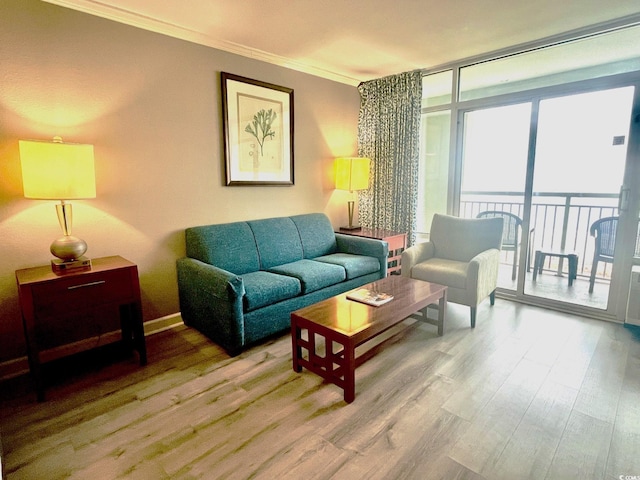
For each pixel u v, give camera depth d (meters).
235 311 2.37
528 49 3.19
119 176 2.62
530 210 3.45
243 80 3.24
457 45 3.21
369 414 1.83
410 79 3.92
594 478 1.43
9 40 2.11
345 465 1.50
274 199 3.70
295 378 2.19
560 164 3.32
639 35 2.74
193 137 2.99
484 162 3.88
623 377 2.14
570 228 4.09
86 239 2.52
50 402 1.97
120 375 2.24
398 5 2.45
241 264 3.07
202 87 3.00
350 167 3.99
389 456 1.54
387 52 3.37
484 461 1.51
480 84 3.75
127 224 2.70
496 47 3.26
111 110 2.54
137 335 2.34
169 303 3.00
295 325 2.19
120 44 2.53
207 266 2.67
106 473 1.48
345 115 4.33
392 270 3.90
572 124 3.18
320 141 4.08
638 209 2.82
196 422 1.79
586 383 2.08
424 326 2.93
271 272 3.07
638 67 2.76
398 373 2.21
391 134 4.16
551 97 3.22
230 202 3.32
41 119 2.26
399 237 3.95
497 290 3.71
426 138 4.55
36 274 2.08
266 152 3.52
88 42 2.39
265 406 1.91
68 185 2.05
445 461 1.51
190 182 3.02
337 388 2.07
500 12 2.57
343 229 4.23
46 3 2.21
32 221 2.30
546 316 3.13
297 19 2.64
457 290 2.93
